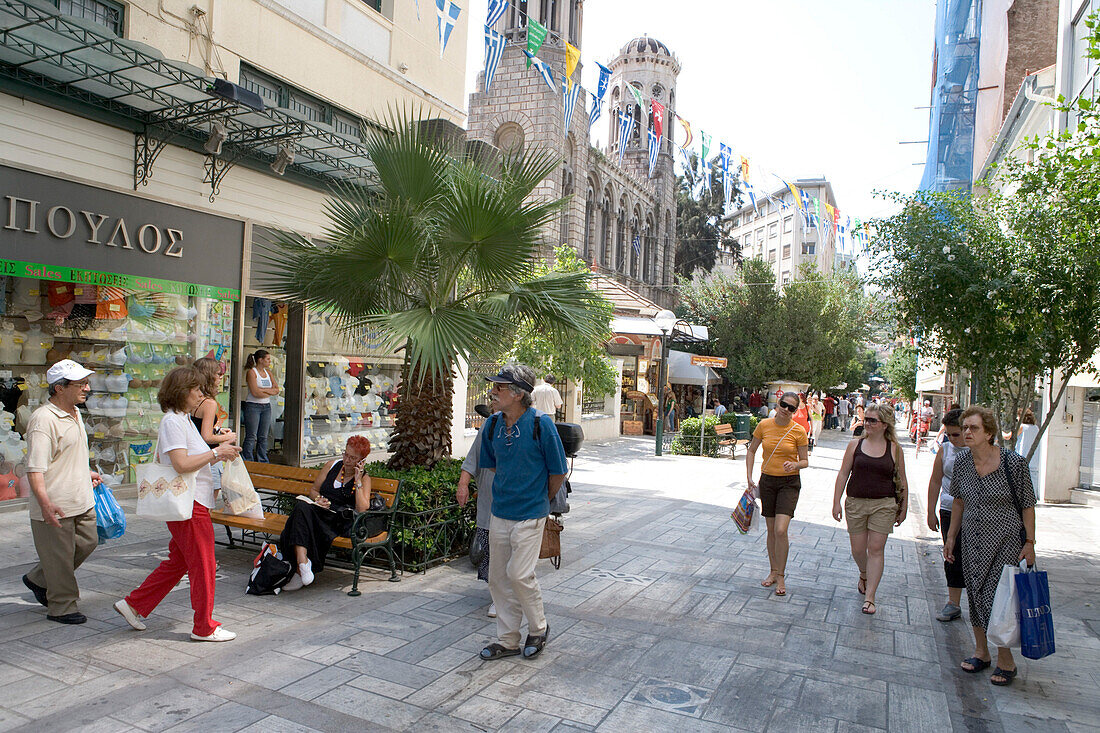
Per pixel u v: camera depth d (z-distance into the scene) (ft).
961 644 17.43
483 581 20.27
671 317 59.06
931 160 82.07
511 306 20.58
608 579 21.36
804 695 13.88
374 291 20.93
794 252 184.55
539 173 21.76
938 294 26.16
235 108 27.14
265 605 17.58
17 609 16.24
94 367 27.81
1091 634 18.85
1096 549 29.78
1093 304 24.20
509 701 12.98
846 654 16.20
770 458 21.09
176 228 29.48
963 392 72.08
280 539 18.71
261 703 12.39
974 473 15.51
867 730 12.56
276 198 35.40
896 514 19.77
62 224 25.38
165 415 14.60
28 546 21.16
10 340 25.25
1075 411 42.29
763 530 29.73
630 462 54.49
